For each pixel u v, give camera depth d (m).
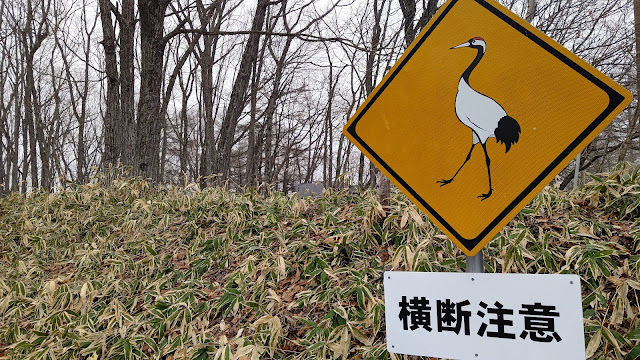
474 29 1.46
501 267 3.03
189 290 3.65
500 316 1.41
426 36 1.53
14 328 3.70
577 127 1.31
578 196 3.88
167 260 4.43
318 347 2.62
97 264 4.68
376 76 12.55
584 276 2.73
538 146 1.36
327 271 3.27
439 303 1.49
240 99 10.91
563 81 1.34
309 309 3.18
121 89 7.75
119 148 7.79
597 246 2.82
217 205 5.11
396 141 1.56
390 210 3.76
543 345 1.35
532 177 1.36
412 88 1.54
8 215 6.76
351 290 2.99
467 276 1.45
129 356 3.04
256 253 4.12
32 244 5.71
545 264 2.88
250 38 10.62
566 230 3.18
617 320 2.29
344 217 4.16
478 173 1.43
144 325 3.45
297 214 4.64
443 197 1.48
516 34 1.40
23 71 17.67
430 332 1.50
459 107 1.46
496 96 1.42
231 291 3.48
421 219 3.22
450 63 1.49
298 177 28.17
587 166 10.53
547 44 1.36
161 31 7.28
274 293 3.10
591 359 2.28
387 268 3.30
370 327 2.80
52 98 19.08
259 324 2.86
